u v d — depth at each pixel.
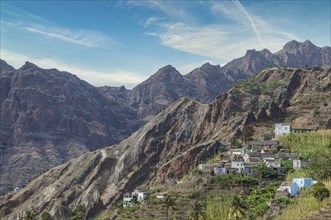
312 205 176.38
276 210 189.75
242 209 195.00
